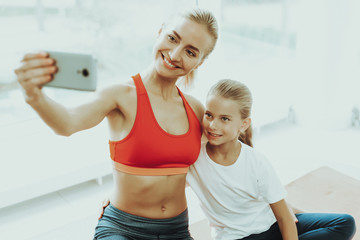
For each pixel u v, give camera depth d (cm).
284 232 134
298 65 320
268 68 325
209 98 126
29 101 79
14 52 234
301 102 328
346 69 308
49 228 207
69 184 228
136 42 269
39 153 238
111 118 115
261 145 299
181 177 122
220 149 133
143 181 115
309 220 148
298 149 291
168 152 115
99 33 257
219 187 136
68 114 92
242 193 136
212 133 126
